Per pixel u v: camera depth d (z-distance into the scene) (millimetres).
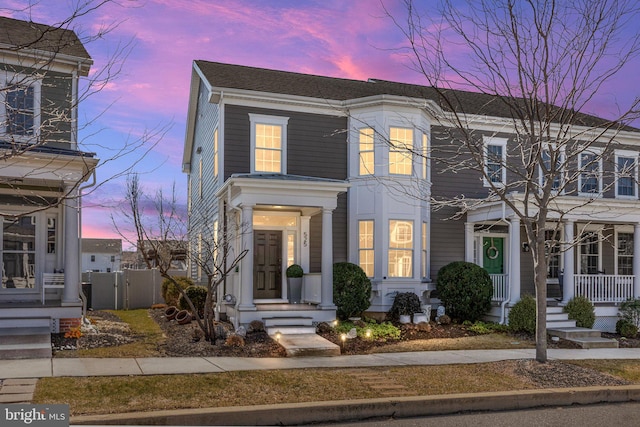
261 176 13859
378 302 15727
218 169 15391
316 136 16219
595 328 16031
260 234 15406
